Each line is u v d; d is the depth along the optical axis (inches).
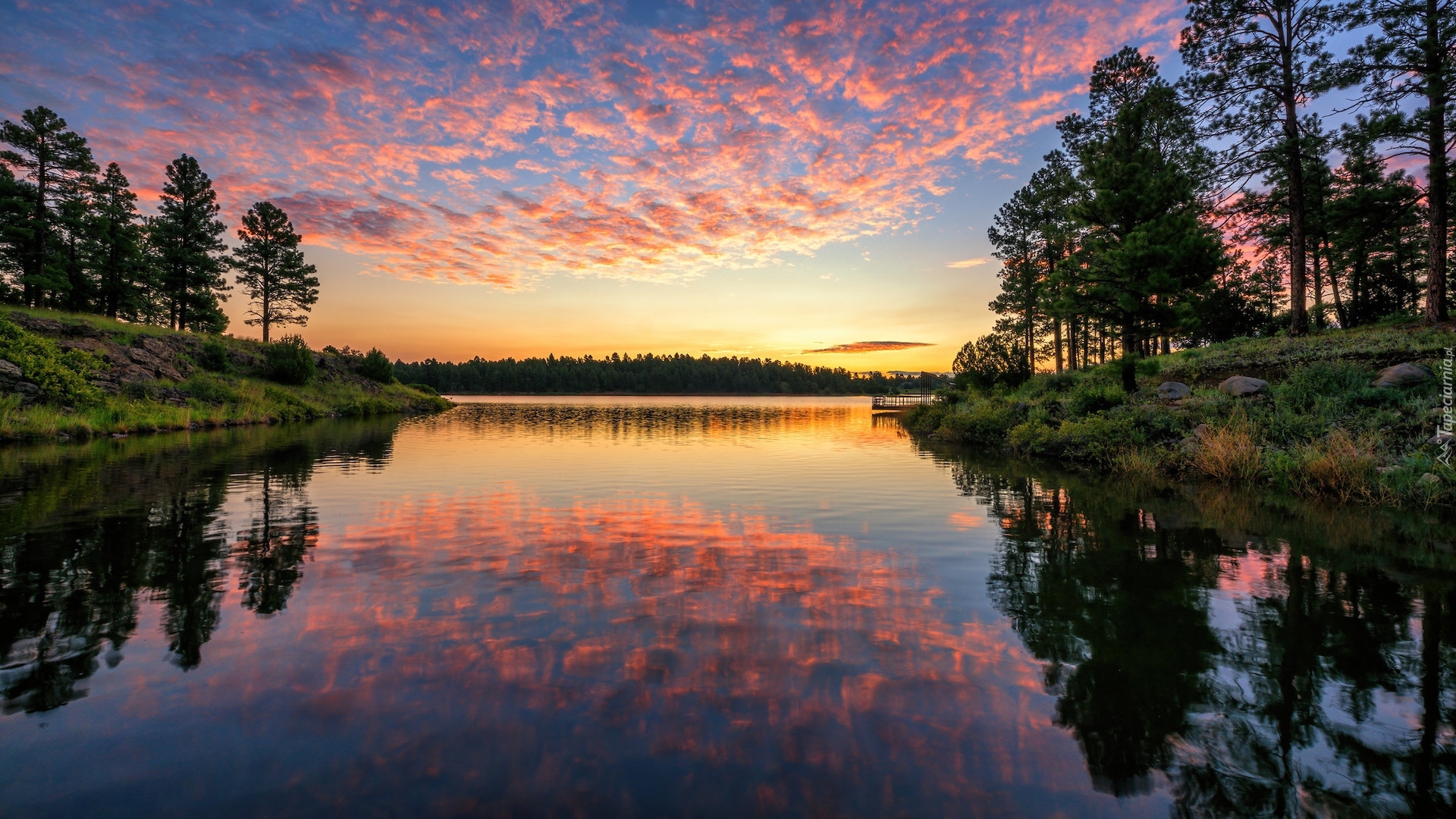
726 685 145.6
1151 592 217.0
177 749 118.6
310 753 117.6
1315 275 1205.7
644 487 464.8
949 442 900.6
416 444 814.5
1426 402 481.4
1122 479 495.8
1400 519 336.2
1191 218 790.5
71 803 102.9
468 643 169.3
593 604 202.4
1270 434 515.5
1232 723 131.2
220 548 271.7
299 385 1533.0
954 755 118.9
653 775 111.0
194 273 1788.9
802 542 291.4
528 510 371.2
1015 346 1312.7
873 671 154.2
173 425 927.0
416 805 102.6
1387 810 104.3
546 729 126.0
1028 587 222.5
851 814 101.6
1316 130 826.2
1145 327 781.3
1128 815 103.2
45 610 192.5
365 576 232.7
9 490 410.6
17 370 823.1
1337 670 155.4
